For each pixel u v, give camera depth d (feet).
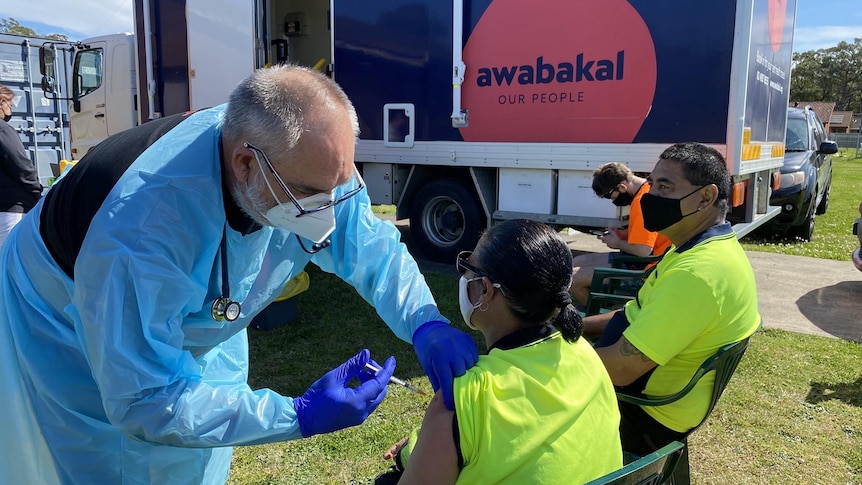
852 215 38.40
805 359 13.94
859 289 20.12
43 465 5.86
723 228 7.47
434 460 4.48
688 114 16.52
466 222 21.27
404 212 22.88
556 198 19.12
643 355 6.81
